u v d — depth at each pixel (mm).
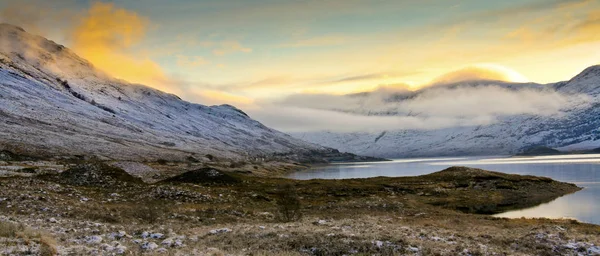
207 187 66750
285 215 44062
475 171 98938
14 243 19500
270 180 88250
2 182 49000
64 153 142875
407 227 37438
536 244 29891
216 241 27656
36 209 37656
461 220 46031
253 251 24359
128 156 169000
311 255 25078
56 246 20594
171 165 162625
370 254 24906
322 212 53906
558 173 150625
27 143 142625
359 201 63688
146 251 22344
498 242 30844
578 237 32375
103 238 25578
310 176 178000
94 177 59875
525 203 71812
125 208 43125
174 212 43094
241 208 50750
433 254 25312
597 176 130250
